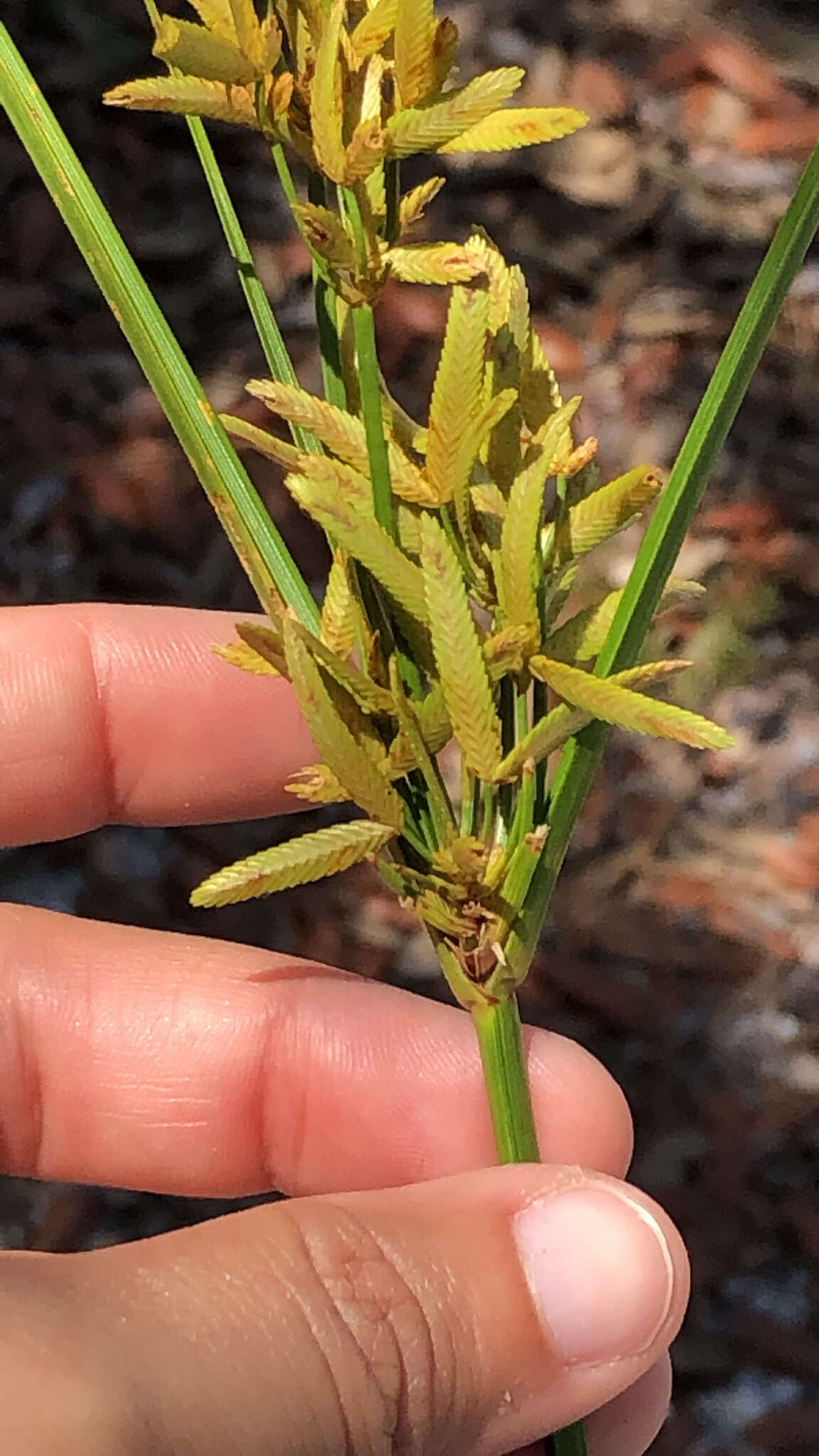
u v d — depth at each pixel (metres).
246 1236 0.11
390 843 0.09
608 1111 0.17
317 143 0.07
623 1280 0.12
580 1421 0.13
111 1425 0.09
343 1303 0.11
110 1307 0.10
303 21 0.08
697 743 0.08
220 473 0.09
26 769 0.17
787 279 0.08
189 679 0.17
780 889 0.29
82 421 0.30
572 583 0.09
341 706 0.09
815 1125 0.28
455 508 0.08
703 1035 0.28
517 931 0.10
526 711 0.09
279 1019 0.16
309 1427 0.10
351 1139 0.16
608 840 0.29
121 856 0.28
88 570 0.30
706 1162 0.28
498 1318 0.11
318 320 0.09
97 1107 0.16
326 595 0.09
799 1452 0.26
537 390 0.09
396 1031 0.16
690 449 0.08
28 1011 0.16
